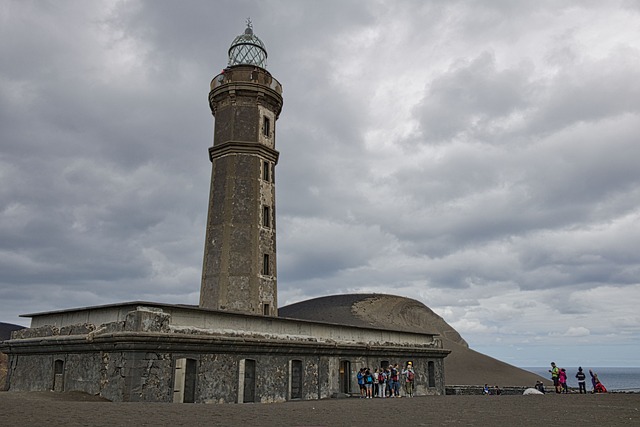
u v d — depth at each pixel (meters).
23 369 24.95
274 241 33.12
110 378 19.78
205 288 31.25
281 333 26.27
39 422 10.28
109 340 19.64
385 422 12.38
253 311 30.31
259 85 34.19
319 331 28.83
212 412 13.95
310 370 27.30
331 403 20.55
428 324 101.56
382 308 96.81
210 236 32.03
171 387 20.33
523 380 71.50
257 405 18.28
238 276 30.70
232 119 33.69
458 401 21.91
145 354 19.64
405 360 34.81
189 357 21.23
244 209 31.95
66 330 23.12
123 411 13.14
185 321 21.83
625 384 182.00
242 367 23.58
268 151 33.91
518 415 14.77
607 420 13.30
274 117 35.81
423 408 17.38
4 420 10.45
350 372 30.25
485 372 74.56
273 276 32.31
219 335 22.69
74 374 21.66
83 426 9.93
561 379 34.34
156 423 10.84
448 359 79.69
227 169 32.72
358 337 31.84
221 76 34.88
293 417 13.24
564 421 12.98
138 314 19.70
